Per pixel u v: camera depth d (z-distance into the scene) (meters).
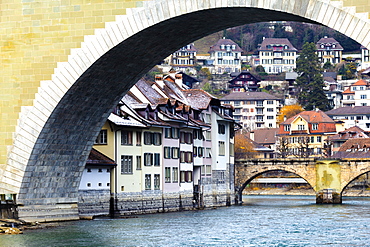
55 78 56.88
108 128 97.38
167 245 60.53
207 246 60.34
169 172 112.88
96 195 92.69
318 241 65.75
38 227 64.00
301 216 102.94
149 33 55.44
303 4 49.09
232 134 145.75
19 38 57.75
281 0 49.72
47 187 63.84
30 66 57.59
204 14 53.41
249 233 73.12
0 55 58.22
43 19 57.06
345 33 47.94
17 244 56.28
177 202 115.25
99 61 56.06
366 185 196.62
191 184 121.56
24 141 58.12
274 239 67.25
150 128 107.12
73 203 68.25
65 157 64.31
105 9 55.03
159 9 53.28
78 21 55.94
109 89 62.28
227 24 57.62
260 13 52.59
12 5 57.94
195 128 122.44
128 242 61.88
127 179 99.75
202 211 114.94
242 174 155.75
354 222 90.31
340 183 151.50
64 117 60.03
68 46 56.38
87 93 59.88
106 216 94.25
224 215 103.31
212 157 133.75
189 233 71.50
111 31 54.81
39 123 57.66
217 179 134.12
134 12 54.06
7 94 58.22
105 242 60.75
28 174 59.59
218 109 136.88
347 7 47.88
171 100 116.62
